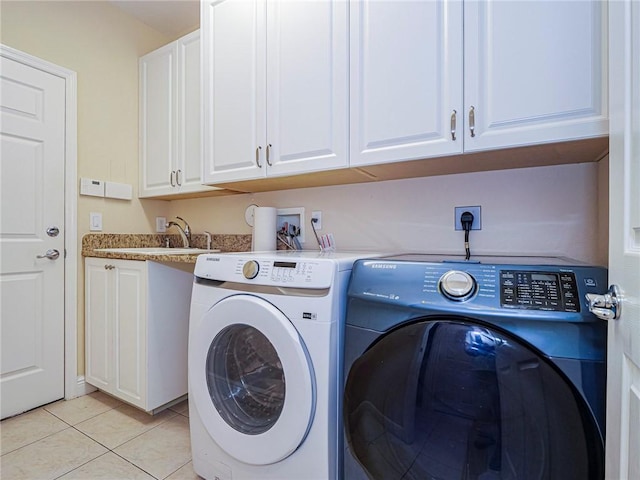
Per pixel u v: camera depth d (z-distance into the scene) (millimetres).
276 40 1492
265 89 1522
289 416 981
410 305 844
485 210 1406
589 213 1236
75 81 2023
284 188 1888
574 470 674
